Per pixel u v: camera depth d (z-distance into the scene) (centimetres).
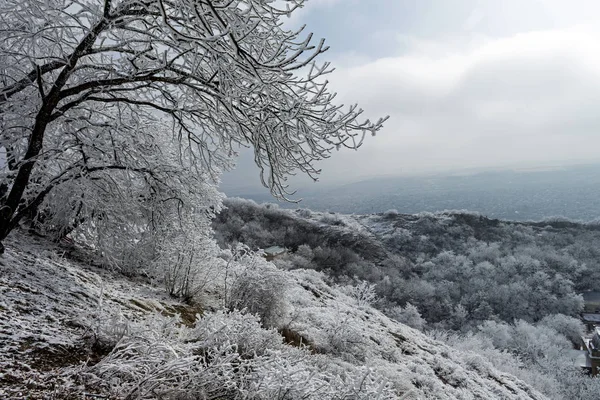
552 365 3055
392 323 1370
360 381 309
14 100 487
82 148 527
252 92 406
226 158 678
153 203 627
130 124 612
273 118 435
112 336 332
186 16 354
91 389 253
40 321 331
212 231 836
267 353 379
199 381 281
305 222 6475
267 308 704
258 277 715
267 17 429
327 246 5659
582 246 6091
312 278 1509
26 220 688
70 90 456
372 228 7250
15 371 246
